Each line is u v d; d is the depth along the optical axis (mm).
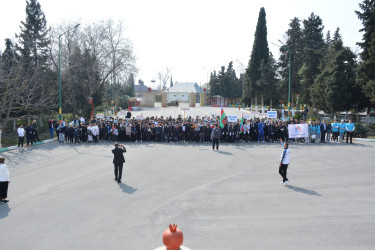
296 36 48656
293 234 7398
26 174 13547
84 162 16219
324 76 37375
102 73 40406
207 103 86812
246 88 53469
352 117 37125
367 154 18719
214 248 6660
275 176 13305
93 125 24219
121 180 12516
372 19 31344
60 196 10383
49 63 39156
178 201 9898
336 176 13281
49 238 7172
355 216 8594
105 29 39281
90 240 7059
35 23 41156
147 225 7941
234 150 20359
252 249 6625
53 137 27875
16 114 32156
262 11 50625
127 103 66500
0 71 24672
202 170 14391
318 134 24125
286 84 46594
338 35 63219
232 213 8836
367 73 32188
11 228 7750
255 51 50656
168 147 21641
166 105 73375
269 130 24422
